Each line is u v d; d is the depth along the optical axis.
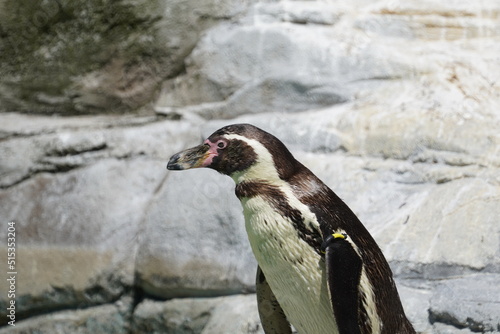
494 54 10.16
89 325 9.79
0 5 11.29
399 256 8.24
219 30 11.01
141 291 9.78
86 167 10.47
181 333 9.25
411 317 7.71
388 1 10.80
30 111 11.48
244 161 6.38
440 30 10.55
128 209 10.06
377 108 9.67
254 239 6.39
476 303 7.43
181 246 9.52
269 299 6.93
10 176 10.55
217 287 9.21
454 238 8.20
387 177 9.05
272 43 10.58
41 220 10.20
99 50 11.30
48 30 11.36
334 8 10.75
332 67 10.21
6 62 11.46
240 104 10.53
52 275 9.91
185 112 10.80
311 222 6.13
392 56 10.09
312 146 9.61
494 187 8.50
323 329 6.41
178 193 9.86
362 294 6.13
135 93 11.31
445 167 8.88
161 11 11.09
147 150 10.52
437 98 9.55
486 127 9.02
